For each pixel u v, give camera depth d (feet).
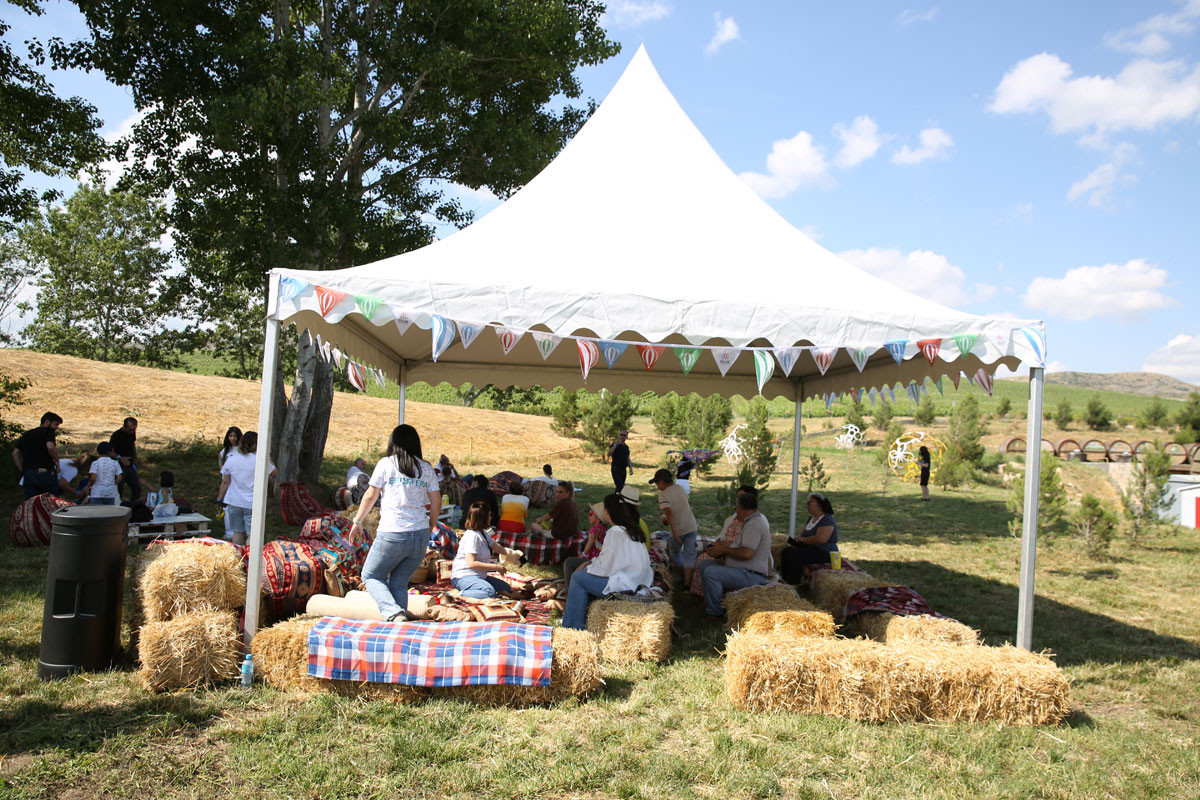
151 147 43.52
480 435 90.48
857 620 20.94
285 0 44.06
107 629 15.81
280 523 36.35
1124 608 26.73
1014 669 15.16
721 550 22.67
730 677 15.47
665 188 23.39
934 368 24.26
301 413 43.57
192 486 45.37
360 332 26.43
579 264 19.19
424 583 24.48
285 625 15.65
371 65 46.96
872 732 14.34
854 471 84.79
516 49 43.83
